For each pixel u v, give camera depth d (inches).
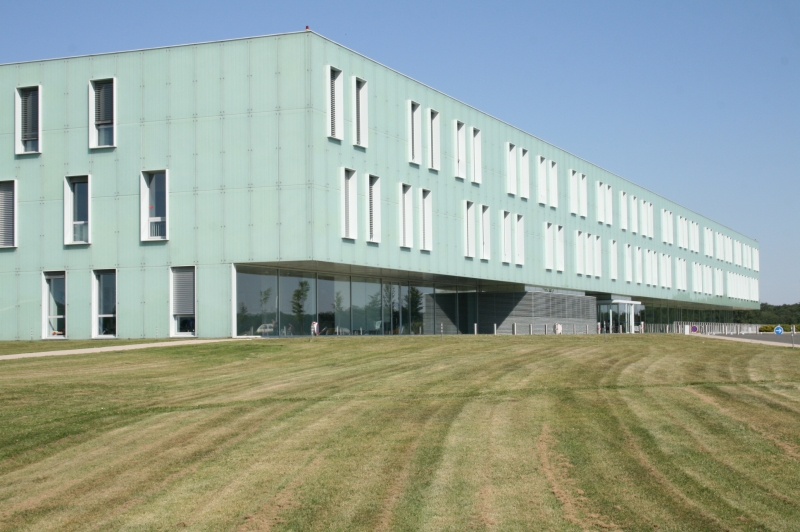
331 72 1358.3
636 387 706.2
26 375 780.0
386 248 1465.3
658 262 2984.7
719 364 925.2
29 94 1412.4
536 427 526.6
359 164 1403.8
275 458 459.5
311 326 1444.4
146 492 405.4
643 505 368.8
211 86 1330.0
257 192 1305.4
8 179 1403.8
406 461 447.2
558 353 1016.9
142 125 1352.1
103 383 732.0
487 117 1861.5
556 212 2207.2
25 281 1393.9
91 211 1368.1
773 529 338.3
